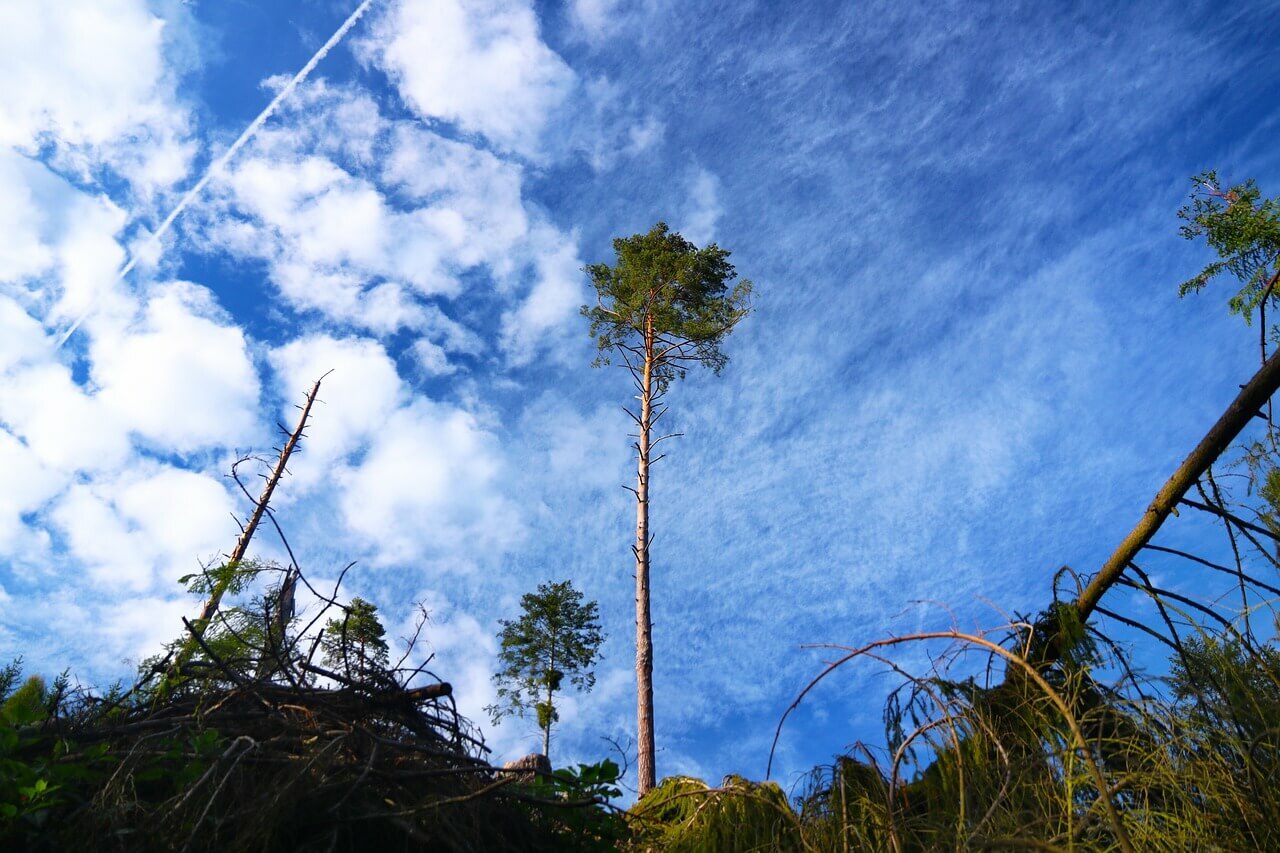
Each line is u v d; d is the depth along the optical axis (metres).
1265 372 2.72
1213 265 10.00
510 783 2.45
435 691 2.75
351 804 2.15
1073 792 2.10
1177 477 2.93
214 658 2.45
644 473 14.69
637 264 18.64
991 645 2.11
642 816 3.26
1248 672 2.49
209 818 1.91
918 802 2.39
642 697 12.44
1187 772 2.16
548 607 16.81
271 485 9.59
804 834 2.35
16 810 1.77
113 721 2.40
